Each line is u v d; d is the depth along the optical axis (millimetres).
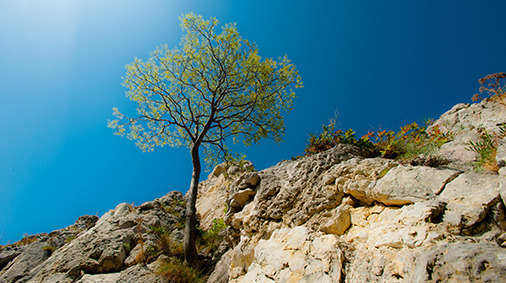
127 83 11406
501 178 2961
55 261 7719
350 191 4832
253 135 12750
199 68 12375
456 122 6262
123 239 7973
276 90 12539
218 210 11273
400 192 4008
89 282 6305
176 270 6762
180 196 13250
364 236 3900
